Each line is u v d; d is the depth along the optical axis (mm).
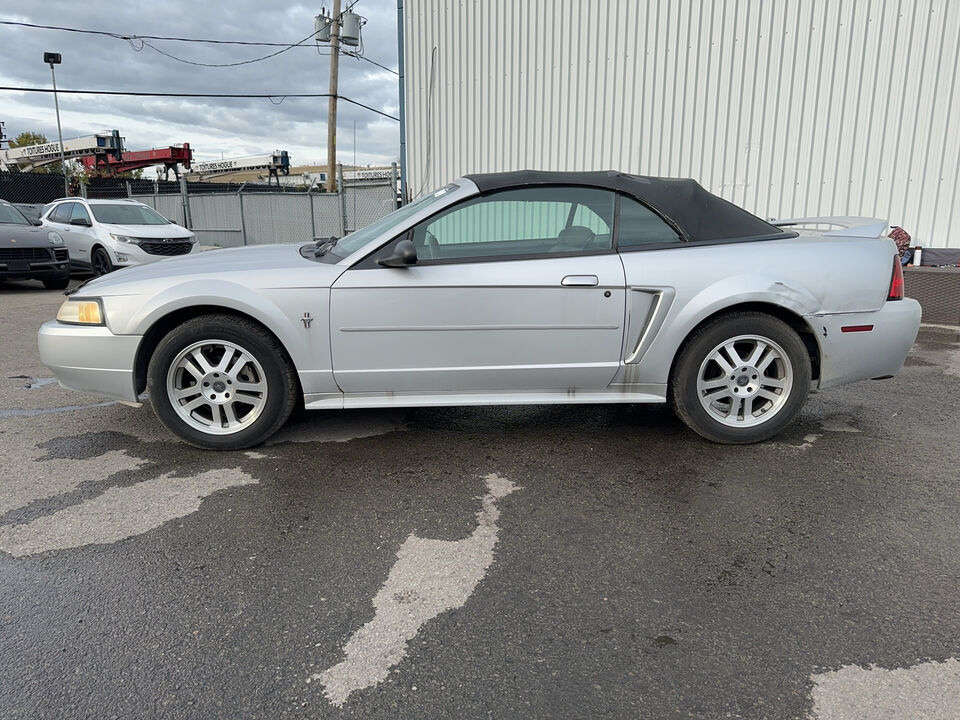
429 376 3529
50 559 2535
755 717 1770
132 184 23016
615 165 9984
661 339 3533
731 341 3584
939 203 7855
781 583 2393
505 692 1863
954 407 4453
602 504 3014
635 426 4074
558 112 10328
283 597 2307
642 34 9438
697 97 9180
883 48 7891
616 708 1805
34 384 5035
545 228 3621
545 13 10188
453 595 2322
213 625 2156
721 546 2646
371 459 3531
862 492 3129
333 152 19266
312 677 1924
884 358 3721
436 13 11352
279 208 17297
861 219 4121
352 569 2480
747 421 3701
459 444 3758
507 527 2799
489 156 11148
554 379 3590
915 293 7535
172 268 3639
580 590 2352
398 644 2068
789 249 3584
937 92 7668
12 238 10461
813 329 3574
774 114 8695
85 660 1988
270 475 3318
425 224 3521
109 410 4359
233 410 3598
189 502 3018
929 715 1772
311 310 3400
